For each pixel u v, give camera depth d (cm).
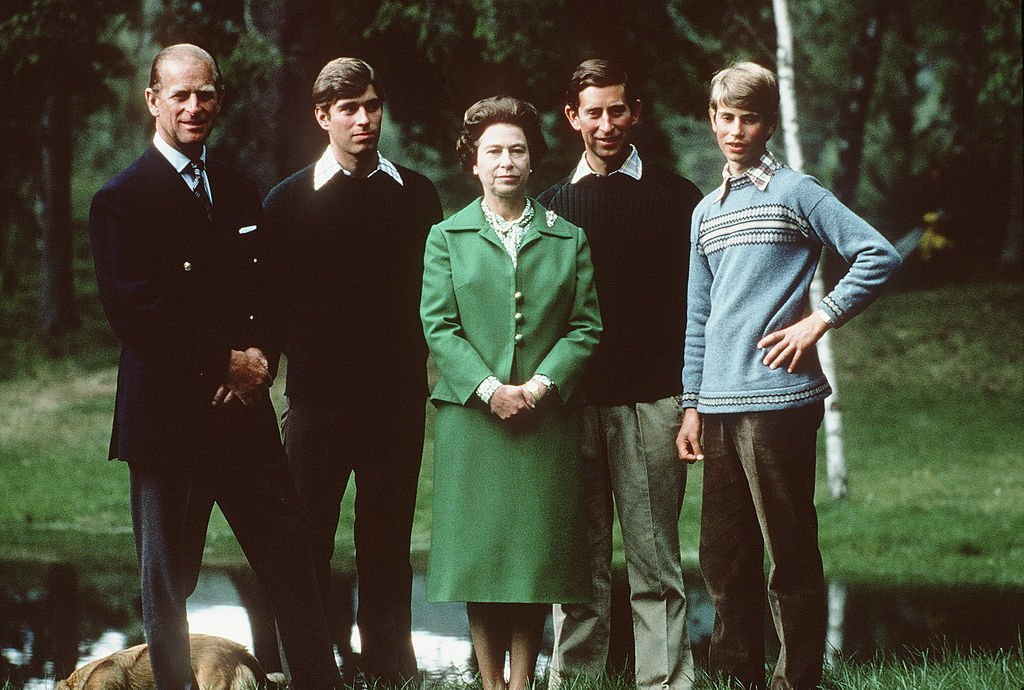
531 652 1397
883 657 1886
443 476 1366
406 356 1695
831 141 8194
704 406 1341
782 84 3962
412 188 1683
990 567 3128
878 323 6431
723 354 1327
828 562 3212
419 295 1692
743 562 1370
